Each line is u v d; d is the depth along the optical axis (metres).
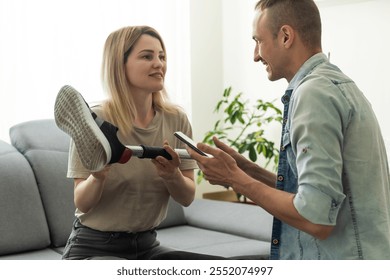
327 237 1.45
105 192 1.87
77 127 1.50
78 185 1.83
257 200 1.45
